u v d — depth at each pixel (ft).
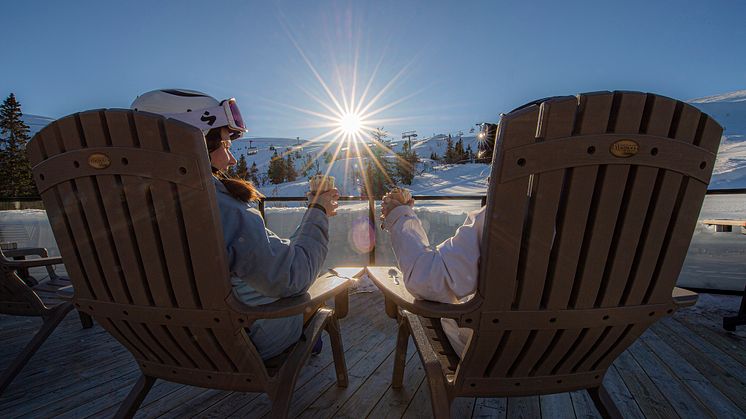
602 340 3.46
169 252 3.35
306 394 5.69
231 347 3.63
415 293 3.59
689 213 3.05
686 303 3.39
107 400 5.69
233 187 3.84
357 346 7.45
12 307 6.40
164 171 3.12
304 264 3.82
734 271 10.64
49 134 3.38
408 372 6.38
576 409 5.34
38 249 9.25
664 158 2.85
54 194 3.52
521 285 3.14
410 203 4.12
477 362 3.48
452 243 3.51
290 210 14.69
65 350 7.50
